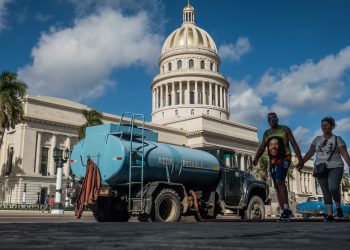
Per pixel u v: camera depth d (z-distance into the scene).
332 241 2.97
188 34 105.62
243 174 18.64
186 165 16.08
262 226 5.32
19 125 61.12
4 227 4.97
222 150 18.11
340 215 9.21
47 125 63.34
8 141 63.38
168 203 14.74
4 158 63.06
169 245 2.76
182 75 99.19
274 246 2.63
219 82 101.94
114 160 14.23
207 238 3.34
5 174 62.38
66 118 66.06
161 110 99.50
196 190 17.20
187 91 98.62
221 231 4.24
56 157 35.97
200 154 17.05
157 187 14.46
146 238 3.38
